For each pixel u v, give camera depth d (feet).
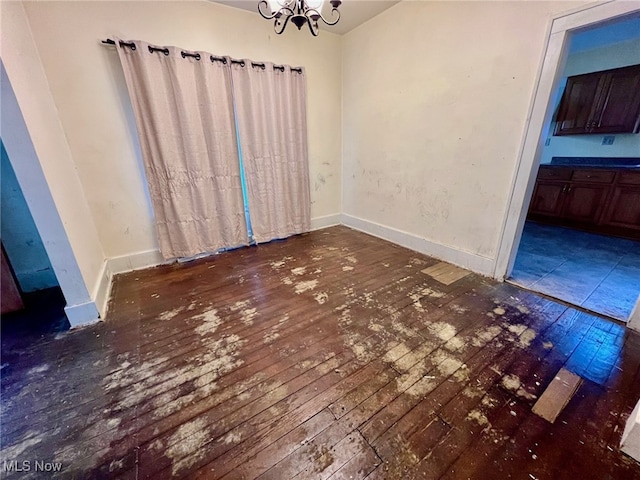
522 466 3.26
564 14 5.46
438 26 7.73
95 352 5.26
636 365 4.72
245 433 3.72
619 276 7.77
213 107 8.49
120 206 8.21
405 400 4.16
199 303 6.86
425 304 6.64
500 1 6.37
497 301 6.70
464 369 4.70
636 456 3.28
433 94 8.31
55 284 7.88
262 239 10.78
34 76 5.86
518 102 6.49
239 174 9.64
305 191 11.59
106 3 6.86
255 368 4.83
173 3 7.57
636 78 10.20
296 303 6.79
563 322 5.86
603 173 11.03
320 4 5.16
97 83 7.23
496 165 7.22
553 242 10.48
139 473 3.28
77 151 7.33
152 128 7.82
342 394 4.29
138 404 4.17
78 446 3.59
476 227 8.04
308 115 11.05
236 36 8.70
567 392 4.22
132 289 7.55
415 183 9.58
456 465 3.29
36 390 4.45
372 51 9.91
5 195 6.84
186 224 8.94
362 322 6.02
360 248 10.34
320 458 3.40
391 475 3.20
